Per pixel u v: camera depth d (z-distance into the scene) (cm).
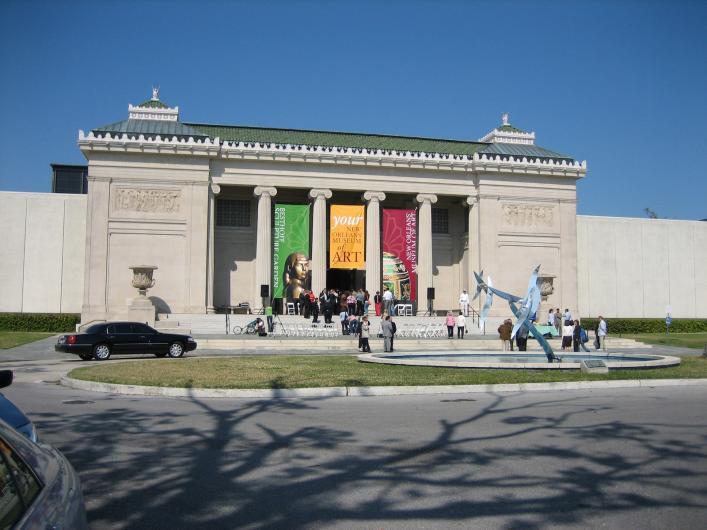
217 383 2275
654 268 7581
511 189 7000
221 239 6906
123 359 3581
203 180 6300
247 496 981
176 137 6241
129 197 6175
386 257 6562
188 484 1045
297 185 6556
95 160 6141
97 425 1565
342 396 2170
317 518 880
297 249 6419
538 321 6253
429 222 6831
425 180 6850
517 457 1231
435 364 2827
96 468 1145
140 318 5447
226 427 1548
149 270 5528
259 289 6412
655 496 979
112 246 6109
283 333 5156
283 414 1756
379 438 1416
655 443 1356
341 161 6612
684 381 2533
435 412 1794
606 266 7431
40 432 1470
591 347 4981
